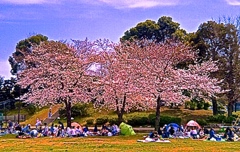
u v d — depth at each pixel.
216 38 55.72
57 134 36.25
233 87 52.38
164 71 38.66
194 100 59.62
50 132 36.84
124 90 38.53
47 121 58.12
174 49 38.97
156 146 25.50
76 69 41.38
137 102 42.12
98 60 41.44
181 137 33.59
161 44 45.00
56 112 63.47
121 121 39.84
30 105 65.62
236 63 53.22
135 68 39.12
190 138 32.97
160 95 37.09
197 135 33.25
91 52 42.59
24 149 23.81
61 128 37.16
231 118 49.75
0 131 40.84
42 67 42.00
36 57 43.31
